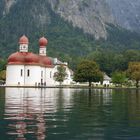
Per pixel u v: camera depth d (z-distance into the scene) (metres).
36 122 38.00
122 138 29.80
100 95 103.12
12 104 62.44
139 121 39.25
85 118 42.03
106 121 39.28
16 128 33.91
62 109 53.75
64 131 32.69
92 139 29.33
